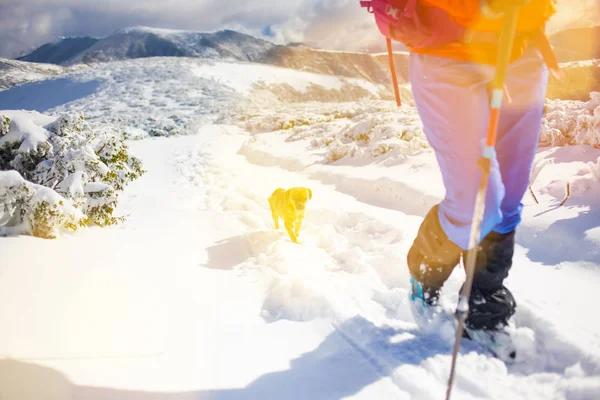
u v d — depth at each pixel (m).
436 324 2.62
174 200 7.26
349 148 9.38
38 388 1.83
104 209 4.92
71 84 64.44
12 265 2.96
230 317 2.91
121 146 6.07
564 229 3.95
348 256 4.11
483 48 2.09
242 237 5.01
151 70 69.69
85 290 2.77
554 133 6.65
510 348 2.34
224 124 27.56
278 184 8.36
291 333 2.70
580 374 2.09
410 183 6.00
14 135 5.09
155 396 1.95
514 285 3.23
